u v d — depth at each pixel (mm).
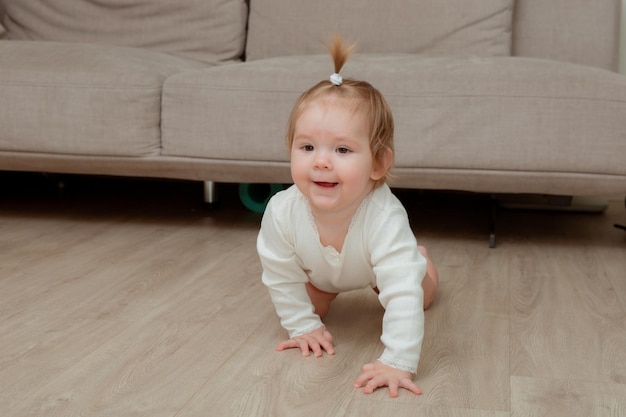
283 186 2189
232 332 1251
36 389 1015
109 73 1921
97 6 2439
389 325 1088
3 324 1270
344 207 1124
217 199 2273
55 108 1928
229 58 2406
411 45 2260
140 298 1424
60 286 1491
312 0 2326
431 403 992
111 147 1927
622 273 1665
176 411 955
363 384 1045
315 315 1227
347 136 1060
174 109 1903
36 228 2006
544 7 2320
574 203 2357
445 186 1836
